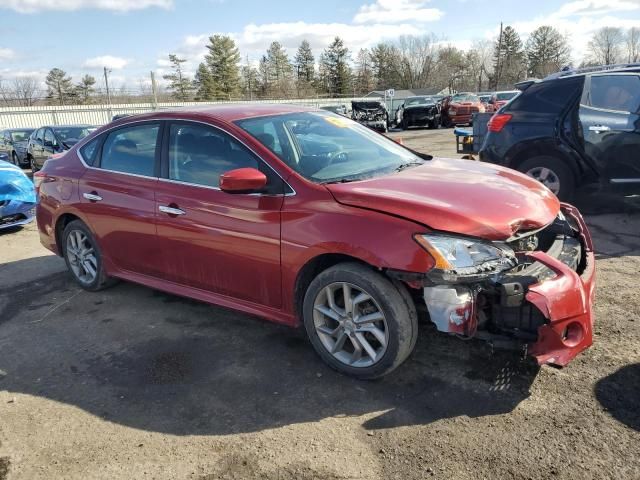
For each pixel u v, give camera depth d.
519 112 6.63
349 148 3.90
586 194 6.59
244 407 2.99
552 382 3.00
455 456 2.48
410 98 31.58
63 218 5.00
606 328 3.56
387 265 2.84
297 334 3.86
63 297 4.90
